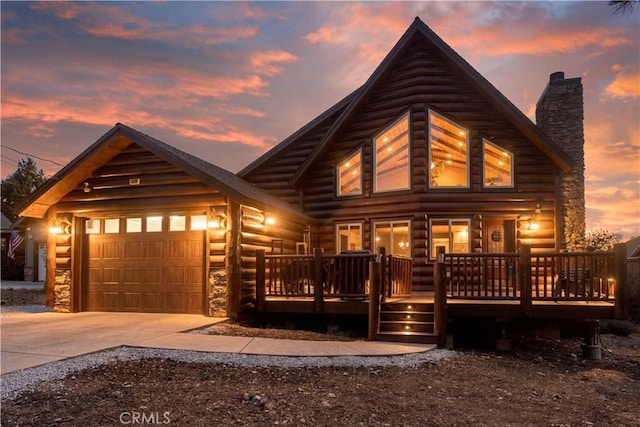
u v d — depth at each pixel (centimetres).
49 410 470
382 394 565
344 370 662
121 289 1203
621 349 1138
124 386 556
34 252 2948
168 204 1148
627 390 707
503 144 1405
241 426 446
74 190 1248
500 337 966
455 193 1396
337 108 1630
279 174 1678
